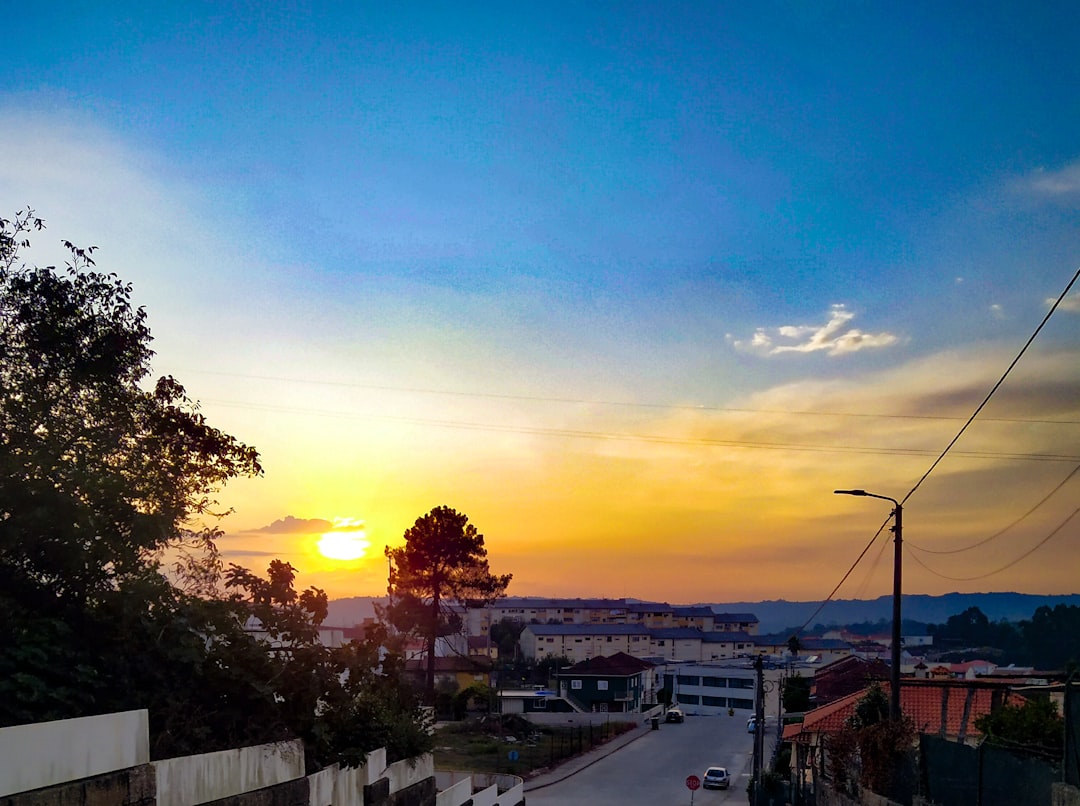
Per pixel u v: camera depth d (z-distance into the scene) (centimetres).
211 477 1599
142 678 1380
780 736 6125
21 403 1374
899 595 2605
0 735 935
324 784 1638
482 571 6575
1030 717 2280
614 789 5281
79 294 1484
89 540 1297
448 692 8312
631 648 16662
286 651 1684
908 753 2284
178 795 1205
